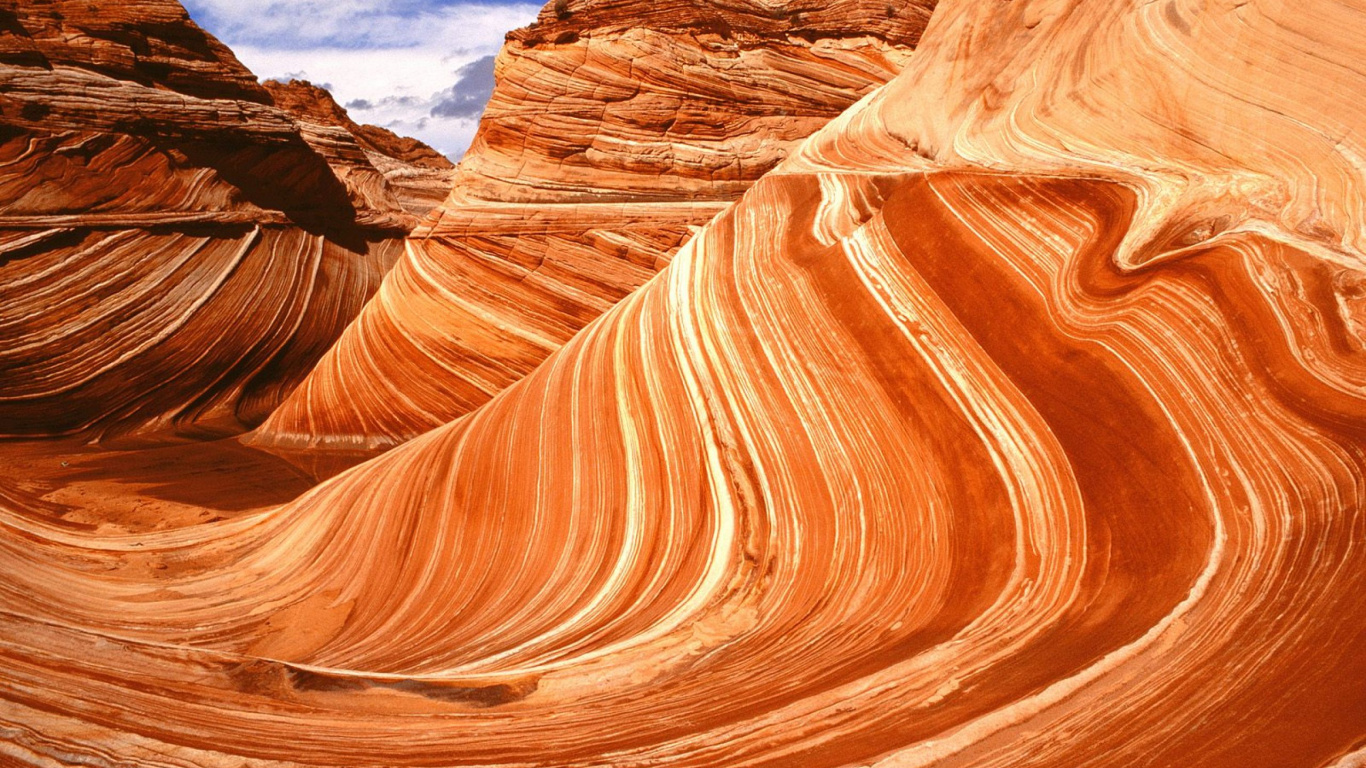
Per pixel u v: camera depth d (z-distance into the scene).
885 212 6.68
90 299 19.67
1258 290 3.95
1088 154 5.45
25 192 19.56
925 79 8.26
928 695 3.27
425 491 8.50
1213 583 3.23
